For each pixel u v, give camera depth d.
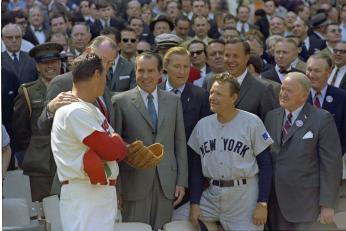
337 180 10.18
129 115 9.93
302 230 10.46
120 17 23.34
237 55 10.88
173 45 13.14
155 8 24.39
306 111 10.29
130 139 9.92
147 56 9.97
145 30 19.58
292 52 13.19
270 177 10.04
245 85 10.95
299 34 18.94
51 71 11.44
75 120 7.73
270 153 10.25
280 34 20.50
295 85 10.13
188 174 10.44
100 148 7.73
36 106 11.28
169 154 10.05
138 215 9.98
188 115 10.73
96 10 21.23
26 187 10.78
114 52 9.34
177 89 10.88
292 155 10.23
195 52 14.49
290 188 10.26
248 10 23.16
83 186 7.87
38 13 20.19
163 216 10.08
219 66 13.83
